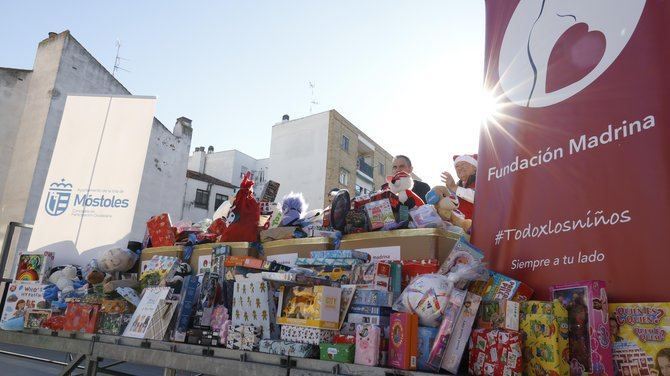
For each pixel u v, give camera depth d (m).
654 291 1.79
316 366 1.97
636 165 1.94
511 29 2.68
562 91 2.31
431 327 1.93
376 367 1.80
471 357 1.83
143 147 5.38
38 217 5.37
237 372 2.21
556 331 1.70
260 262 2.96
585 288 1.77
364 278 2.31
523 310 1.84
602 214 2.02
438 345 1.82
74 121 5.68
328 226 3.36
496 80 2.70
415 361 1.81
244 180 3.85
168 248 4.08
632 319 1.70
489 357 1.76
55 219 5.33
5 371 7.23
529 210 2.34
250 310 2.53
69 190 5.41
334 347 2.00
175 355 2.51
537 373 1.72
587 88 2.20
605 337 1.69
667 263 1.77
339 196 3.17
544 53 2.45
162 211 20.12
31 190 14.23
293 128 26.52
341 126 26.12
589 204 2.08
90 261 4.80
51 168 5.56
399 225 2.83
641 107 1.97
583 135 2.17
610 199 2.01
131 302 3.19
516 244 2.36
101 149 5.50
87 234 5.18
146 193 19.39
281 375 2.04
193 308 2.88
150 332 2.73
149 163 19.67
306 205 4.03
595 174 2.08
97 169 5.43
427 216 2.78
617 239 1.94
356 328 1.97
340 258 2.52
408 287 2.07
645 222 1.87
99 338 3.00
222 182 28.75
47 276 4.21
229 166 31.81
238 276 2.69
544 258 2.21
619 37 2.11
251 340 2.33
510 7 2.72
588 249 2.04
